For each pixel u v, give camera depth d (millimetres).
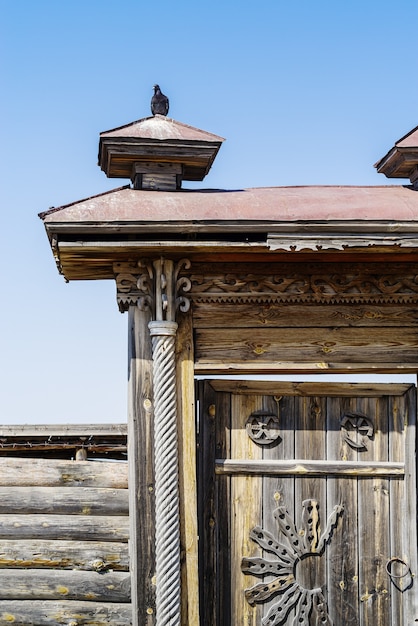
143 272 6344
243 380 6504
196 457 6438
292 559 6426
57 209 6188
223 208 6223
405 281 6508
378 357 6488
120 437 8242
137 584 6168
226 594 6367
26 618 6438
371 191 6777
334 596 6438
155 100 6938
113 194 6406
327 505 6504
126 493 6672
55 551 6531
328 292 6457
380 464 6539
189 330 6387
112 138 6516
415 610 6438
